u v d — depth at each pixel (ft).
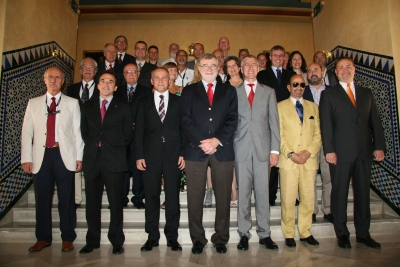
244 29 27.22
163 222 11.86
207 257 9.11
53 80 10.35
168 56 26.63
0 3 12.03
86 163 9.77
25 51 13.35
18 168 12.62
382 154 10.67
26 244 10.63
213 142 9.20
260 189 9.89
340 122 10.53
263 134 9.93
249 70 10.21
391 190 12.60
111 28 26.86
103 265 8.56
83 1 24.39
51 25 15.93
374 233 11.41
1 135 11.60
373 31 13.91
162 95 10.36
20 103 12.89
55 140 10.16
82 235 10.84
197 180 9.41
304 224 10.45
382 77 13.25
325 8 18.69
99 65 15.80
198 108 9.62
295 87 10.78
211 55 9.91
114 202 9.73
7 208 11.82
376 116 10.85
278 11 25.67
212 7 25.04
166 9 25.16
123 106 10.36
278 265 8.44
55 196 12.84
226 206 9.53
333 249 9.77
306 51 27.43
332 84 14.11
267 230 9.91
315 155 10.41
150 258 9.09
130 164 12.30
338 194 10.38
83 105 10.39
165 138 9.89
